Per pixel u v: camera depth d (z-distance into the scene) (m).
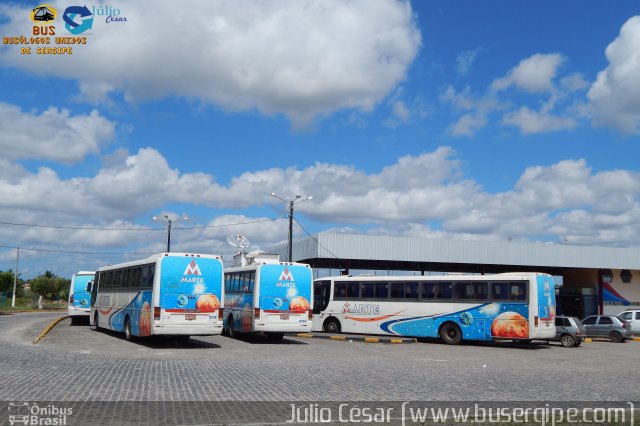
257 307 25.95
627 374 17.00
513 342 31.92
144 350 21.09
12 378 12.67
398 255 42.72
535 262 45.16
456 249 43.78
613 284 53.75
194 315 22.06
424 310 30.31
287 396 11.63
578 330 30.73
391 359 20.28
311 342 27.92
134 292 24.19
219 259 22.89
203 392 11.83
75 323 37.19
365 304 32.56
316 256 41.78
